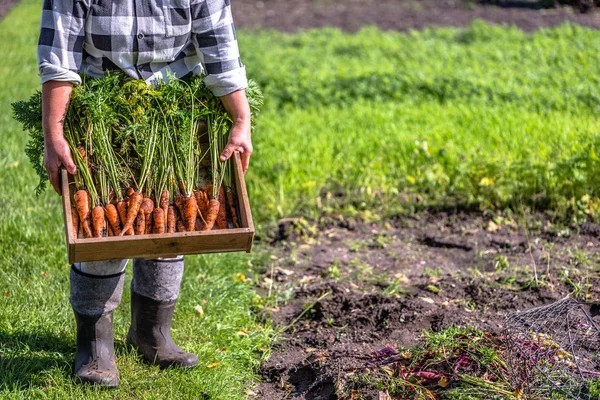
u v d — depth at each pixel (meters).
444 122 7.93
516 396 3.24
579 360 3.54
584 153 6.08
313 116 8.44
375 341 4.09
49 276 4.68
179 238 3.08
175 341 4.06
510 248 5.42
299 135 7.69
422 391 3.42
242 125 3.36
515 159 6.59
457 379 3.46
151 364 3.76
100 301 3.53
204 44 3.28
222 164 3.38
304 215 6.11
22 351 3.78
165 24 3.17
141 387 3.57
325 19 15.85
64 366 3.67
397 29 14.59
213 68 3.30
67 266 4.86
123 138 3.32
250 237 3.16
